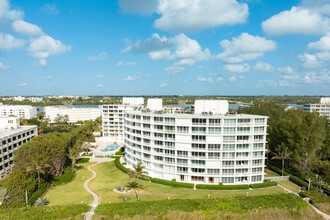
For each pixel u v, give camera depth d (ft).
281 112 387.96
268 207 181.88
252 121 234.79
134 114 274.98
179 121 241.35
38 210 171.32
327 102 650.84
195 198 207.10
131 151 294.46
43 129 599.16
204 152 237.86
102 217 166.71
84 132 466.70
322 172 242.99
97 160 349.82
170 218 168.76
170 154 250.57
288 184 244.22
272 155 334.44
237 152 236.02
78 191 224.94
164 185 241.96
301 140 257.75
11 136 297.94
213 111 266.57
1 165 269.64
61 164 275.59
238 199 193.67
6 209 172.04
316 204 190.80
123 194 216.54
